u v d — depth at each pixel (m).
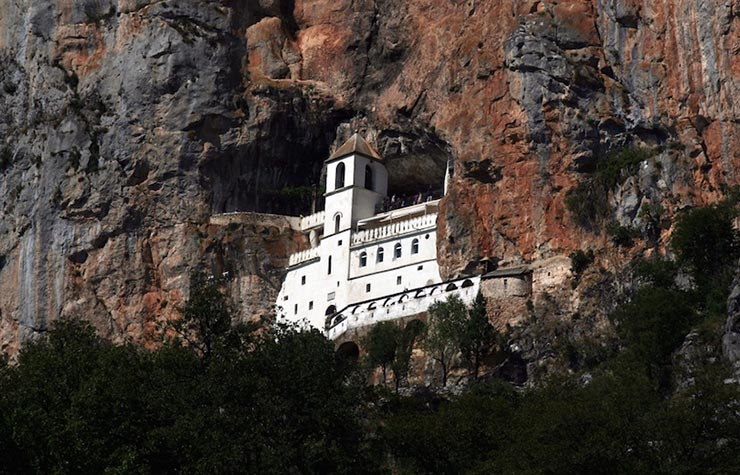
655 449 123.56
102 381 136.12
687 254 178.62
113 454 129.75
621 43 199.00
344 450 132.38
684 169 187.50
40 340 165.50
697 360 157.12
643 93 194.25
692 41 188.88
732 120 183.75
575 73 198.38
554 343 184.62
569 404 130.88
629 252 188.50
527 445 129.25
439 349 186.25
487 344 187.62
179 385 135.88
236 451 127.50
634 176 191.38
